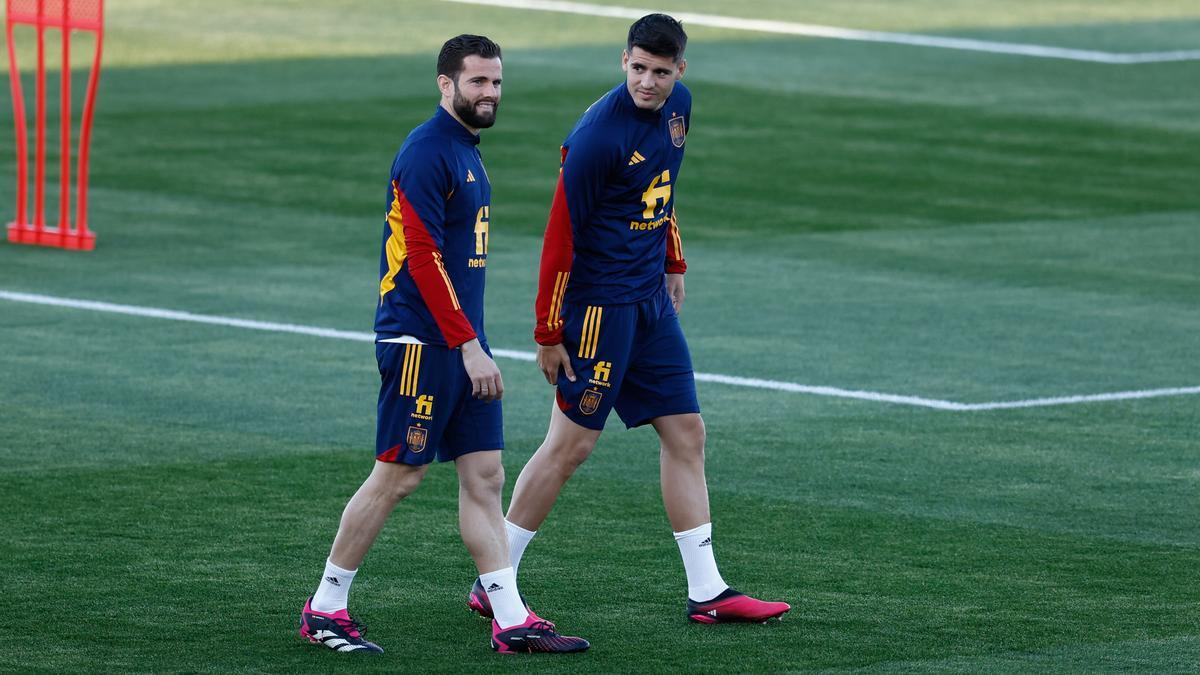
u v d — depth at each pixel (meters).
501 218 60.75
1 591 25.92
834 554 28.53
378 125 78.12
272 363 41.50
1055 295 50.69
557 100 84.94
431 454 23.75
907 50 103.94
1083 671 23.22
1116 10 123.69
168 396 38.22
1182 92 92.00
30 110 79.56
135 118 78.06
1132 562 28.25
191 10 112.00
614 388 25.33
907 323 46.81
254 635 24.28
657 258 25.59
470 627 24.91
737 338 44.81
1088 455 34.78
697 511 25.36
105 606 25.36
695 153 73.44
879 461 34.19
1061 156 75.00
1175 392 40.06
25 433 35.00
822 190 66.88
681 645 24.20
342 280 51.06
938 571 27.69
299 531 29.20
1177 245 58.50
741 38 107.12
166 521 29.61
